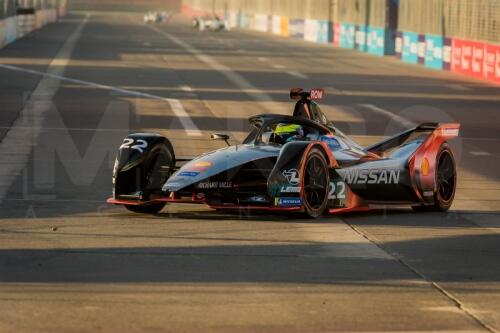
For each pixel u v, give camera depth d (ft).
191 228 124.88
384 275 101.55
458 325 83.97
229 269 102.53
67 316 84.17
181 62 525.34
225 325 82.69
